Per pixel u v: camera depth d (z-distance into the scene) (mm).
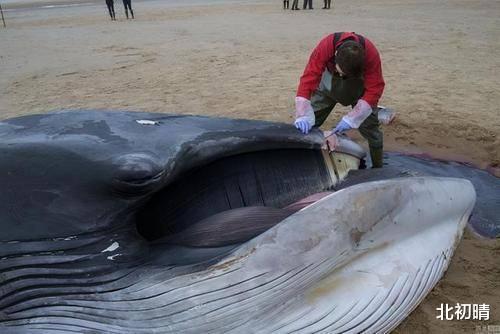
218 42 12641
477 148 5309
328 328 2451
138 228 2670
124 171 2381
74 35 15656
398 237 2867
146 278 2322
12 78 9445
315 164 3385
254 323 2336
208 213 2926
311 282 2488
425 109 6484
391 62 9508
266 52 10914
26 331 2209
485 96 7098
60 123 2891
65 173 2428
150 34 14883
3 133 2781
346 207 2627
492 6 19547
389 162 4949
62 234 2338
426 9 19422
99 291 2277
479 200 4250
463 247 3588
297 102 3557
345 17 17438
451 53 10281
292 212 2832
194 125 2986
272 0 28391
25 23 21078
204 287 2295
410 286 2768
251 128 3066
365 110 3523
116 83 8570
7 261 2285
